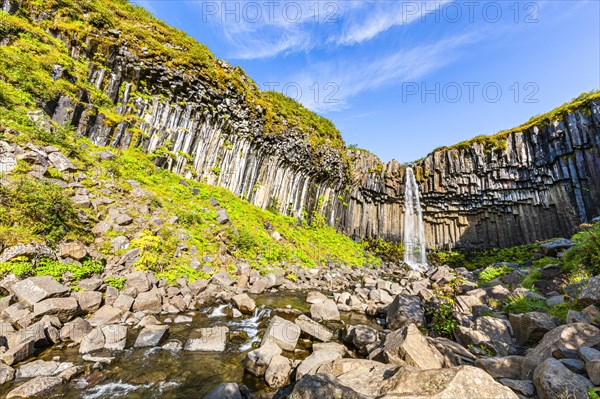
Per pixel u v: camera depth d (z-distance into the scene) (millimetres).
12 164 10672
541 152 31859
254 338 8438
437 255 37438
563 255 12164
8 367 5414
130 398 5258
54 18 18109
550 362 4656
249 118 26812
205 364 6699
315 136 35781
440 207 39625
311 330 8766
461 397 3799
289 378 6234
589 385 4203
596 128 27734
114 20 20703
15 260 8211
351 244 35719
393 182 43031
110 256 10797
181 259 13000
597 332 5574
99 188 13688
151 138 20672
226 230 17578
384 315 11828
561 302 8406
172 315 9469
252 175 28156
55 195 10156
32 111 14008
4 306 7121
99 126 17984
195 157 23609
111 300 9000
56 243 9609
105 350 6797
